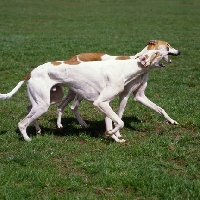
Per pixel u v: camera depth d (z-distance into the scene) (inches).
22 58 649.6
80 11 1544.0
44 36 936.9
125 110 389.7
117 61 306.7
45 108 303.4
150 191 227.8
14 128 340.5
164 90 462.6
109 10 1579.7
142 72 308.0
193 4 1759.4
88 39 880.9
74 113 347.3
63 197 223.3
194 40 874.1
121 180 240.4
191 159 272.5
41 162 269.3
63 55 677.3
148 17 1355.8
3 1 1803.6
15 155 279.7
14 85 494.0
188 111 374.9
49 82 303.0
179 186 229.6
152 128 341.1
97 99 300.8
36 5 1712.6
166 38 907.4
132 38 902.4
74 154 286.7
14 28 1089.4
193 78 524.1
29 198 223.9
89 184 239.9
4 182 241.8
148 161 268.2
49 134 328.8
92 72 302.2
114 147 293.6
